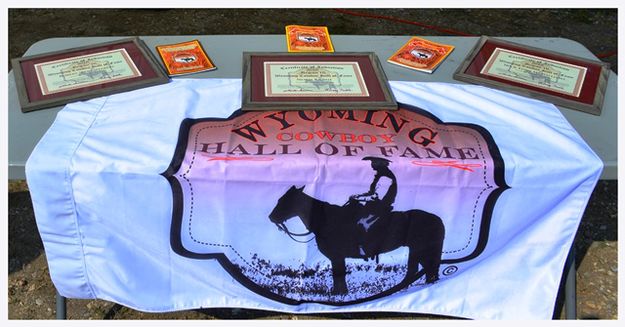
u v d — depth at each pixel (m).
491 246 1.39
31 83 1.49
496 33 3.64
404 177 1.25
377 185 1.25
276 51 1.73
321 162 1.22
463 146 1.30
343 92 1.48
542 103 1.49
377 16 3.78
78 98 1.42
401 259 1.40
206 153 1.24
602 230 2.17
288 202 1.28
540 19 3.85
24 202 2.23
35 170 1.22
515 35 3.62
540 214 1.34
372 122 1.37
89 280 1.42
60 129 1.31
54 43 1.74
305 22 3.67
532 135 1.35
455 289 1.50
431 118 1.40
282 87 1.49
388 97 1.46
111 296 1.44
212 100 1.44
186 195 1.26
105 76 1.53
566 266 1.55
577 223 1.36
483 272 1.47
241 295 1.46
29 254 2.01
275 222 1.31
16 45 3.28
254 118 1.36
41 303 1.84
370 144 1.29
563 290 1.90
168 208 1.28
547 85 1.57
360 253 1.38
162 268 1.41
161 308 1.45
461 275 1.47
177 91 1.47
